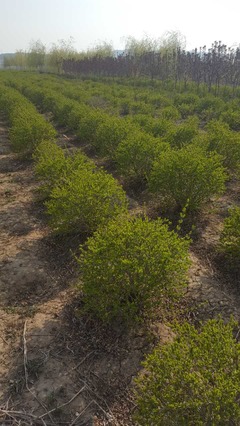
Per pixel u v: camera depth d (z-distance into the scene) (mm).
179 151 6570
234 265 4906
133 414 2988
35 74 42312
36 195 7816
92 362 3508
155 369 2650
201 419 2402
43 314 4188
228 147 8570
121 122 10539
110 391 3213
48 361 3527
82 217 5410
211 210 6406
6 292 4609
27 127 10578
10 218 6695
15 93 19906
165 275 3727
